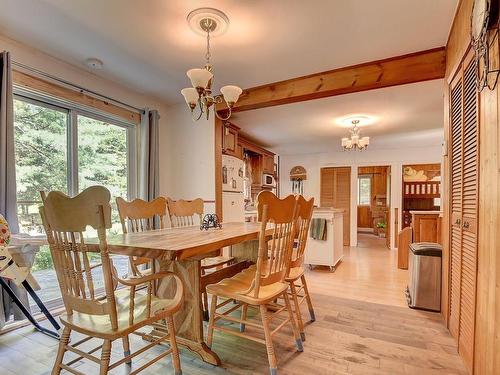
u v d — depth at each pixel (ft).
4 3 5.94
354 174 21.30
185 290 5.91
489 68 4.13
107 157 10.55
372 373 5.23
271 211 4.98
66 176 9.11
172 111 12.73
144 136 11.09
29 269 6.42
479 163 4.78
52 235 4.14
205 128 12.00
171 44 7.51
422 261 8.28
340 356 5.78
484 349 4.47
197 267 5.79
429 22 6.48
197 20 6.45
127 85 10.43
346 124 14.57
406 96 10.74
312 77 9.29
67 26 6.77
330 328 7.04
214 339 6.51
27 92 7.94
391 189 19.83
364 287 10.41
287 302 5.99
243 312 6.70
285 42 7.34
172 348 4.94
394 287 10.42
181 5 5.95
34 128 8.34
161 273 4.50
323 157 22.25
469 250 5.30
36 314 7.69
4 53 6.84
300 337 6.10
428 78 7.88
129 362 5.53
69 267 4.08
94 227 3.68
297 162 23.08
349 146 14.33
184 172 12.44
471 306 5.11
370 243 21.90
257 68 8.84
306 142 18.94
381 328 7.05
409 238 13.28
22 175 8.04
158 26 6.72
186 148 12.42
